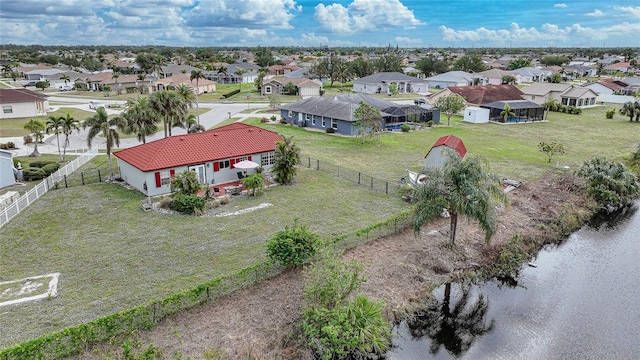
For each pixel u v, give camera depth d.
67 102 92.06
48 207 30.09
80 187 34.72
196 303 19.12
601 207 35.25
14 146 48.19
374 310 18.20
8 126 62.19
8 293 19.59
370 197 33.41
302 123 65.00
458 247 26.23
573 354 18.31
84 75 130.25
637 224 32.47
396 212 30.36
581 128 66.81
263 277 21.47
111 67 164.62
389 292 21.66
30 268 21.94
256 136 39.81
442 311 21.02
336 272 18.95
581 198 35.81
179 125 47.41
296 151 36.22
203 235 26.11
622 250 28.19
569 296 22.73
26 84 120.25
